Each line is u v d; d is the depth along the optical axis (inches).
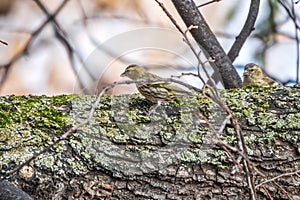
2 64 442.9
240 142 218.7
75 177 263.0
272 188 269.4
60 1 467.2
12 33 453.7
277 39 451.8
